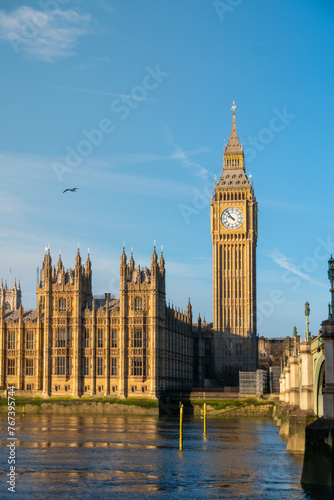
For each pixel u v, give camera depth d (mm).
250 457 108875
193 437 143125
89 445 125000
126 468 98250
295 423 109500
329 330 77750
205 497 78938
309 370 106125
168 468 98375
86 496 79688
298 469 96500
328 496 75438
